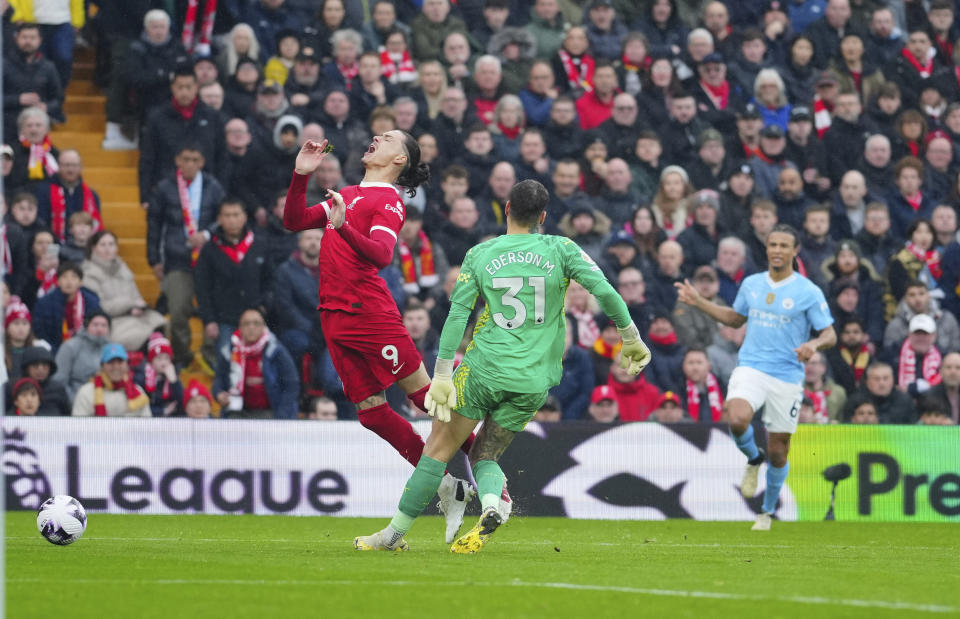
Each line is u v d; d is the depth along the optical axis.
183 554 18.73
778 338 28.22
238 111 41.41
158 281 40.53
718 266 41.00
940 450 33.56
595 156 42.25
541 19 46.16
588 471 33.34
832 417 38.66
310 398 37.25
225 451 32.75
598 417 36.44
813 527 30.83
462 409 18.48
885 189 44.69
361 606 12.50
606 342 37.25
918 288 39.91
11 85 40.53
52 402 35.03
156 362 36.94
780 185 43.34
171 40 43.38
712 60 45.09
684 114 44.22
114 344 35.03
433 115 43.12
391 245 18.73
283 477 32.78
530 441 33.38
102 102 46.56
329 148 19.12
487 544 22.53
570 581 15.11
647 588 14.48
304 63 41.81
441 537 24.75
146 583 14.45
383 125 40.69
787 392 28.31
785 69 47.12
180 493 32.59
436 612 12.12
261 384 36.31
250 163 40.28
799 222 43.22
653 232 40.81
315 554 18.67
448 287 38.38
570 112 43.19
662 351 38.03
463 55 44.22
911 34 47.91
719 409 38.56
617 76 44.81
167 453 32.62
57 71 42.50
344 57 42.69
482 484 18.52
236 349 36.16
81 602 12.77
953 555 21.98
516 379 18.03
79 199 39.22
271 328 37.88
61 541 20.31
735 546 23.78
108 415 34.78
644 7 47.03
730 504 33.44
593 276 18.22
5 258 36.88
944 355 40.41
